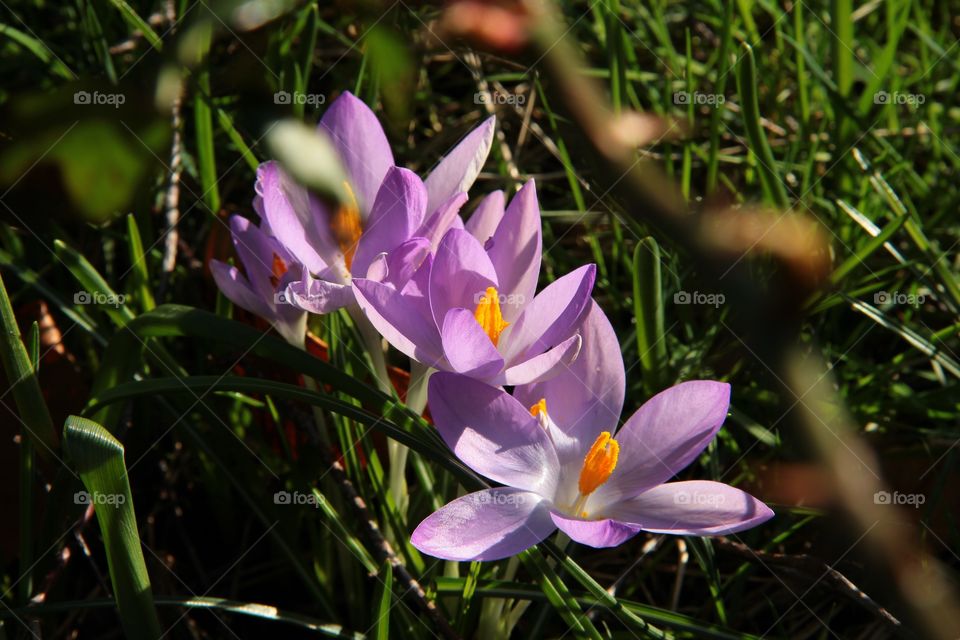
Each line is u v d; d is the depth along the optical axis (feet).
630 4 2.08
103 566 1.53
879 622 1.51
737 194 1.75
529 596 1.35
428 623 1.41
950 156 1.87
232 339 1.36
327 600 1.50
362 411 1.34
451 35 1.07
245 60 1.02
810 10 2.10
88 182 0.83
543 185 1.94
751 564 1.49
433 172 1.40
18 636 1.36
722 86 1.69
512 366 1.33
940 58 1.89
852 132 1.78
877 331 1.73
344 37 1.83
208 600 1.36
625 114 1.62
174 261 1.65
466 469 1.33
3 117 0.82
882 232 1.61
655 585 1.56
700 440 1.32
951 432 1.58
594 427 1.34
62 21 1.88
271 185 1.30
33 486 1.41
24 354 1.36
